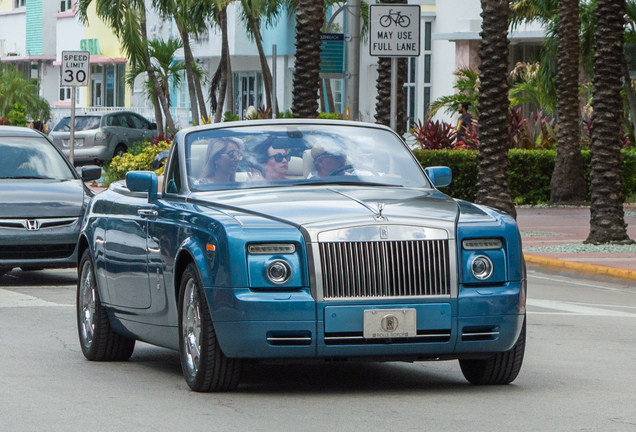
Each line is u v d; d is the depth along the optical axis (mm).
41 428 11203
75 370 14797
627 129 52688
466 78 62375
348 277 12078
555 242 33250
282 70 77250
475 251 12422
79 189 24594
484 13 34156
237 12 77875
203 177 14258
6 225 23250
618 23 31266
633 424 11391
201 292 12438
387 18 29312
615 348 17000
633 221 39844
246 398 12664
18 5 112562
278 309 11938
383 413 11836
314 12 39062
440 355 12414
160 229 13664
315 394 12953
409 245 12211
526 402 12516
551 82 51781
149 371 14773
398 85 46062
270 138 14750
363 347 12125
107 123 66562
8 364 15172
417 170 14852
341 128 15172
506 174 34219
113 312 15188
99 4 64750
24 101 87000
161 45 72000
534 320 20188
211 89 73750
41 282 25203
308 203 12852
